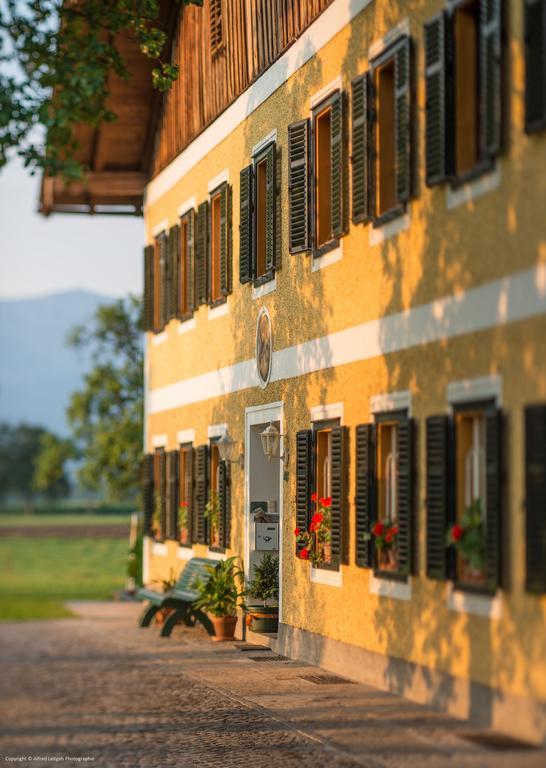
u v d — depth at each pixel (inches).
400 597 622.2
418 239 606.5
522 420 503.5
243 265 902.4
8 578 2078.0
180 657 843.4
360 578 678.5
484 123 525.3
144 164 1270.9
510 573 510.9
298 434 772.0
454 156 566.3
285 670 746.8
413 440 606.9
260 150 868.6
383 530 636.7
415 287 609.9
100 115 685.9
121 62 706.8
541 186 492.1
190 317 1076.5
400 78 620.1
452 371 567.8
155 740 581.0
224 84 971.9
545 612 486.0
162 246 1181.7
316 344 752.3
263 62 868.6
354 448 685.9
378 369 653.9
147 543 1241.4
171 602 972.6
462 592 553.9
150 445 1238.3
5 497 6958.7
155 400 1218.0
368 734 540.7
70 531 3868.1
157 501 1200.2
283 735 568.7
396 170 623.2
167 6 1133.1
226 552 949.8
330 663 727.1
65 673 820.6
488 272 535.5
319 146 761.0
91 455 1720.0
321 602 741.9
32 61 668.7
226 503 949.2
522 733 501.0
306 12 778.8
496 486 514.3
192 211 1067.9
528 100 489.7
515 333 511.5
